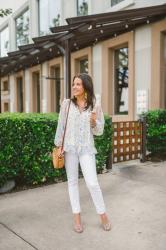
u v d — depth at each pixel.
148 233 3.85
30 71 17.98
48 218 4.43
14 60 13.98
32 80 17.91
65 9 14.86
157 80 9.83
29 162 5.84
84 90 3.86
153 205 4.77
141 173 6.67
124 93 11.66
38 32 17.81
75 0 14.11
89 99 3.87
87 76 3.88
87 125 3.85
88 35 10.29
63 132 3.91
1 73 19.92
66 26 8.48
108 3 12.10
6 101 21.73
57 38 9.52
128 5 10.95
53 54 14.23
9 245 3.67
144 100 10.35
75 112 3.84
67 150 3.87
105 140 6.75
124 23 9.73
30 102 18.14
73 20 8.16
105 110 12.08
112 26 9.66
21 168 5.77
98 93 12.51
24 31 19.80
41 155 5.93
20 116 5.88
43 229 4.08
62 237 3.84
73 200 3.99
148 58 10.17
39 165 5.95
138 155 8.03
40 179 5.99
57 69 16.08
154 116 7.76
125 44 11.34
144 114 7.89
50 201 5.13
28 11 19.08
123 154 7.79
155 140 7.84
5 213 4.68
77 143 3.86
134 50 10.69
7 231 4.05
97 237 3.80
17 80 20.12
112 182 6.03
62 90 14.84
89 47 12.77
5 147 5.56
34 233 3.97
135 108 10.77
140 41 10.45
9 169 5.63
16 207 4.91
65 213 4.59
